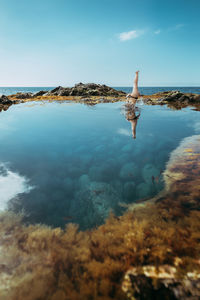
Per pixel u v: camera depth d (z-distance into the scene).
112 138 4.75
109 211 1.99
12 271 1.26
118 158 3.45
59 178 2.76
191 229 1.62
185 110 9.38
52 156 3.63
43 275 1.23
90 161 3.37
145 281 1.18
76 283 1.17
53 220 1.86
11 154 3.74
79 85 23.14
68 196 2.30
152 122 6.56
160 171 2.85
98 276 1.22
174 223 1.71
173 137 4.65
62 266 1.30
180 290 1.12
